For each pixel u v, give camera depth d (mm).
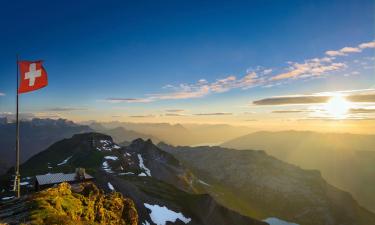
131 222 54688
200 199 141875
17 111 35375
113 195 55625
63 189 40375
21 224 25688
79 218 35812
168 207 122375
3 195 69438
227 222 137750
